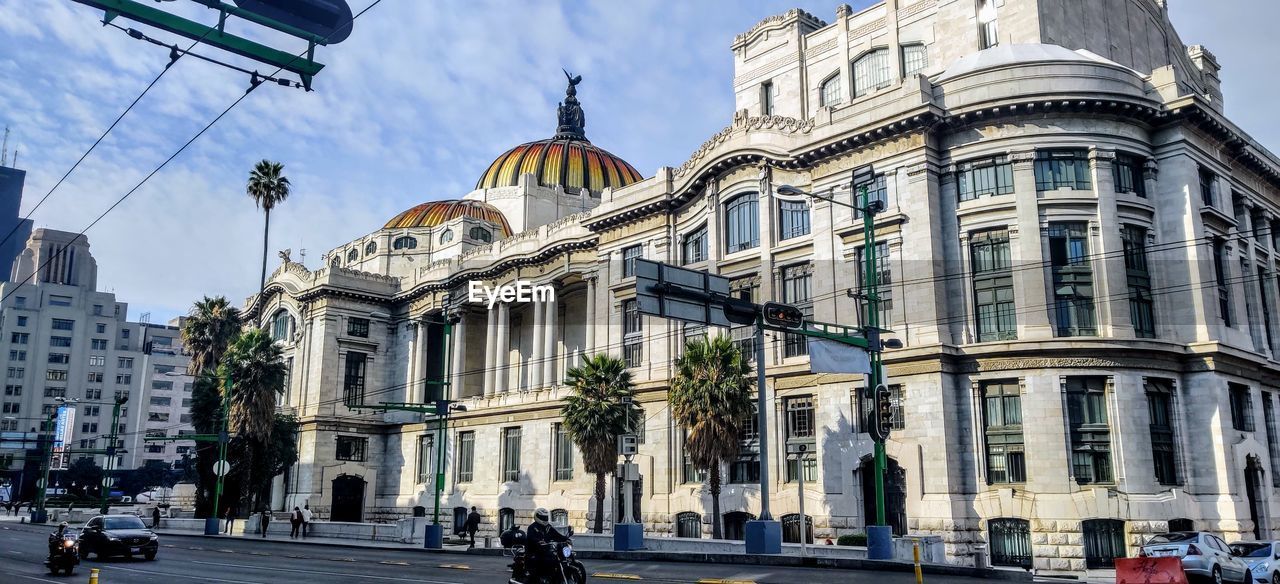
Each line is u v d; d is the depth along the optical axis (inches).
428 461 2955.2
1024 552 1533.0
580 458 2369.6
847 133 1798.7
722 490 1945.1
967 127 1702.8
